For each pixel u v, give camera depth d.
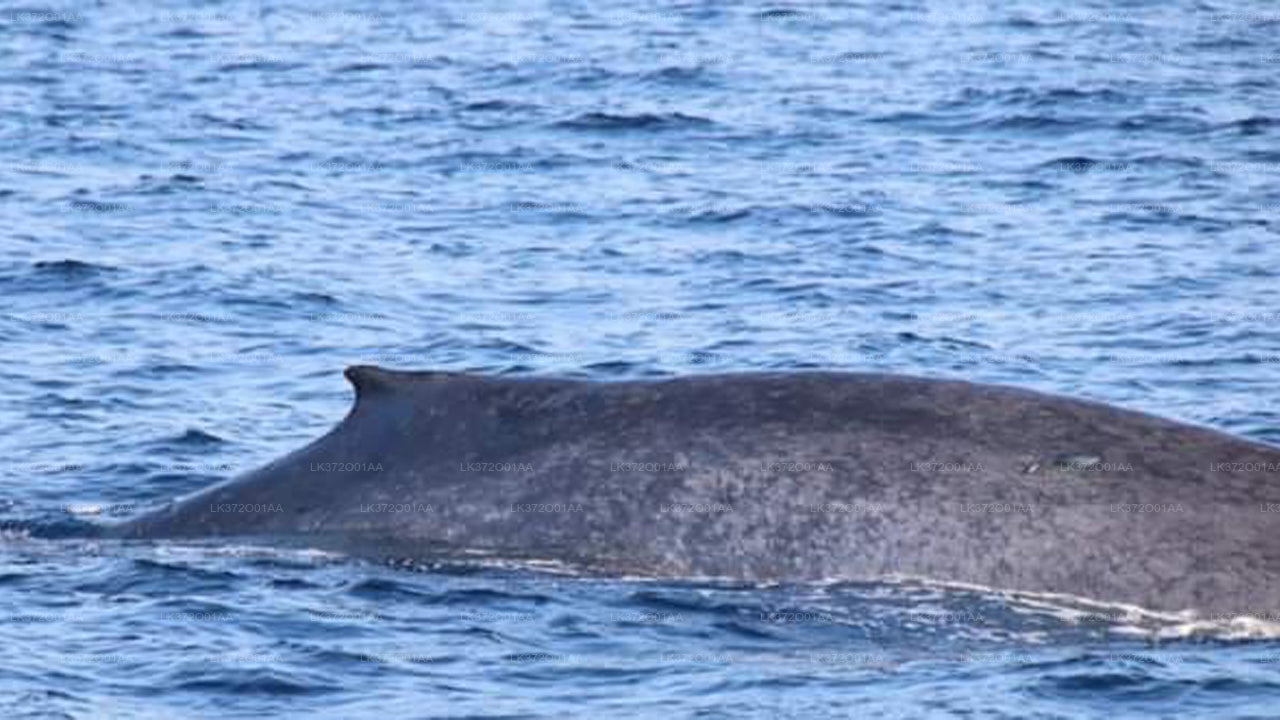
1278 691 54.38
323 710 54.72
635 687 55.72
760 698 54.84
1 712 54.34
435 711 54.56
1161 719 53.44
